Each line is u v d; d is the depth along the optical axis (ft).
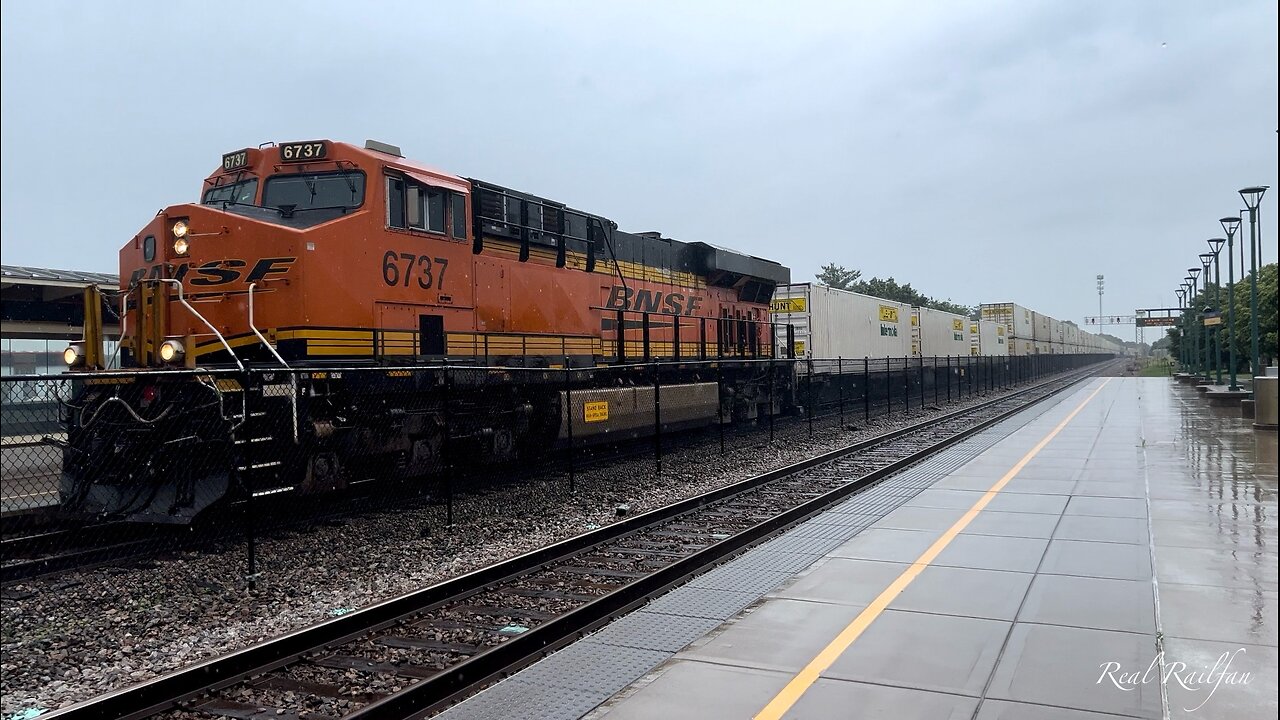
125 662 20.53
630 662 18.79
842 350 108.58
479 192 45.27
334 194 38.68
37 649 21.26
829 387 105.29
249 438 27.04
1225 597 22.02
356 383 36.47
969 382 133.80
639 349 62.49
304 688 18.89
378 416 37.83
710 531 35.65
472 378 43.24
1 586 26.27
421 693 17.56
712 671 17.67
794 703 15.98
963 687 16.56
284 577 27.84
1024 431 71.00
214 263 36.52
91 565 28.73
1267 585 23.07
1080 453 53.88
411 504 39.75
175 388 32.60
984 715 15.26
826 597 22.79
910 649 18.71
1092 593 22.58
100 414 32.81
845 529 31.78
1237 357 173.06
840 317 108.37
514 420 47.01
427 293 41.39
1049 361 265.75
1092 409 97.50
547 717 15.96
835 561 26.63
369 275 38.22
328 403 35.22
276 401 33.73
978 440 63.77
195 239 36.73
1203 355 211.82
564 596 26.05
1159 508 34.32
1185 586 23.09
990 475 44.70
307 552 30.83
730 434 74.33
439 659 20.68
